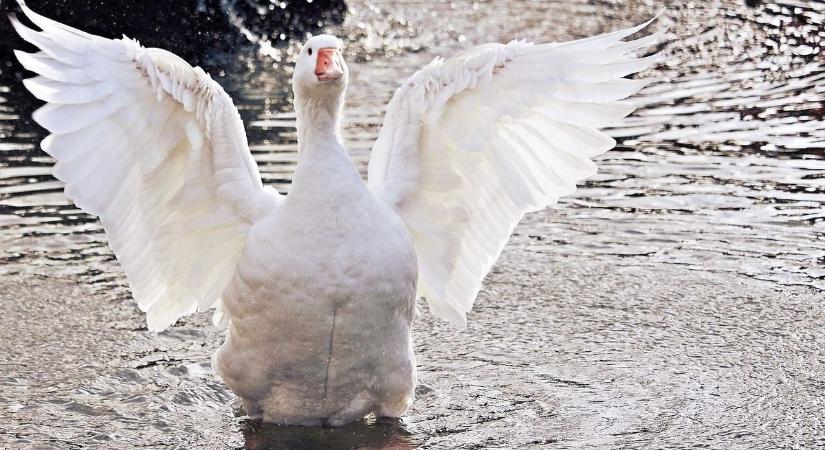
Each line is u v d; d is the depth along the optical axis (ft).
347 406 31.60
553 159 32.22
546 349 38.14
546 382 35.47
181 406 33.91
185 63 29.78
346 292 29.40
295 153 58.54
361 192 29.73
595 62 30.35
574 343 38.58
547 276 44.60
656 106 69.51
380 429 32.09
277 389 31.30
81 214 50.96
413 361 31.58
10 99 70.95
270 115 67.82
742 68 79.46
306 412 31.68
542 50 30.50
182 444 31.27
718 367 36.37
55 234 48.42
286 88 76.07
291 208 29.60
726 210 51.39
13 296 42.16
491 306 41.96
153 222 31.30
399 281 29.96
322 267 29.30
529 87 30.32
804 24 94.22
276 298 29.60
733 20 96.22
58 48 28.71
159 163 30.25
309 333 29.86
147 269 32.04
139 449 30.99
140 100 29.48
